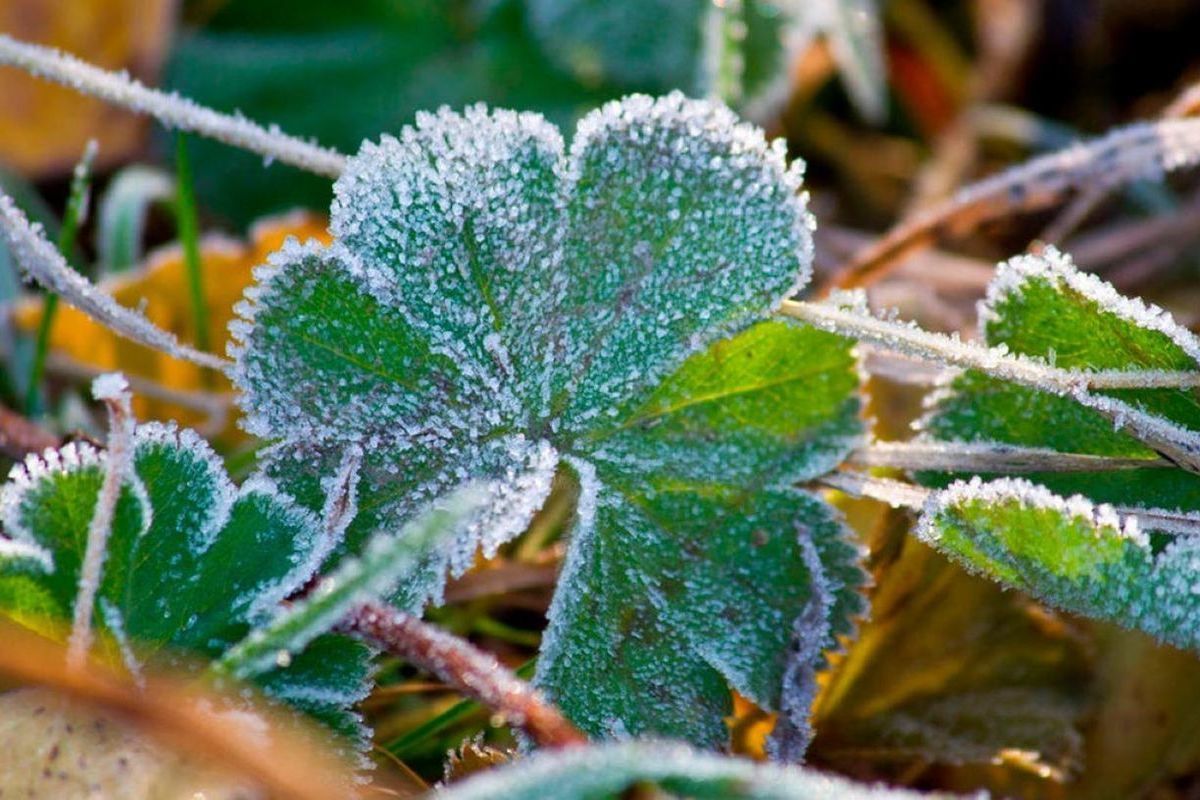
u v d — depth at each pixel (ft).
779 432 1.24
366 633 1.18
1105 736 1.28
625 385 1.22
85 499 1.17
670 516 1.23
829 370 1.23
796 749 1.22
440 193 1.21
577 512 1.22
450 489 1.21
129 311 1.25
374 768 1.19
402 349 1.21
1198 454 1.22
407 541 1.14
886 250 1.39
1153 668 1.28
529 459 1.21
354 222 1.20
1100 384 1.22
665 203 1.22
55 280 1.25
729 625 1.22
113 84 1.29
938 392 1.25
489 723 1.28
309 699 1.18
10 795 1.15
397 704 1.30
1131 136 1.35
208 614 1.18
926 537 1.20
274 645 1.15
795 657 1.22
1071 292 1.22
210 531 1.19
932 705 1.28
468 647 1.18
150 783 1.15
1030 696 1.28
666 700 1.21
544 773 1.12
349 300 1.20
